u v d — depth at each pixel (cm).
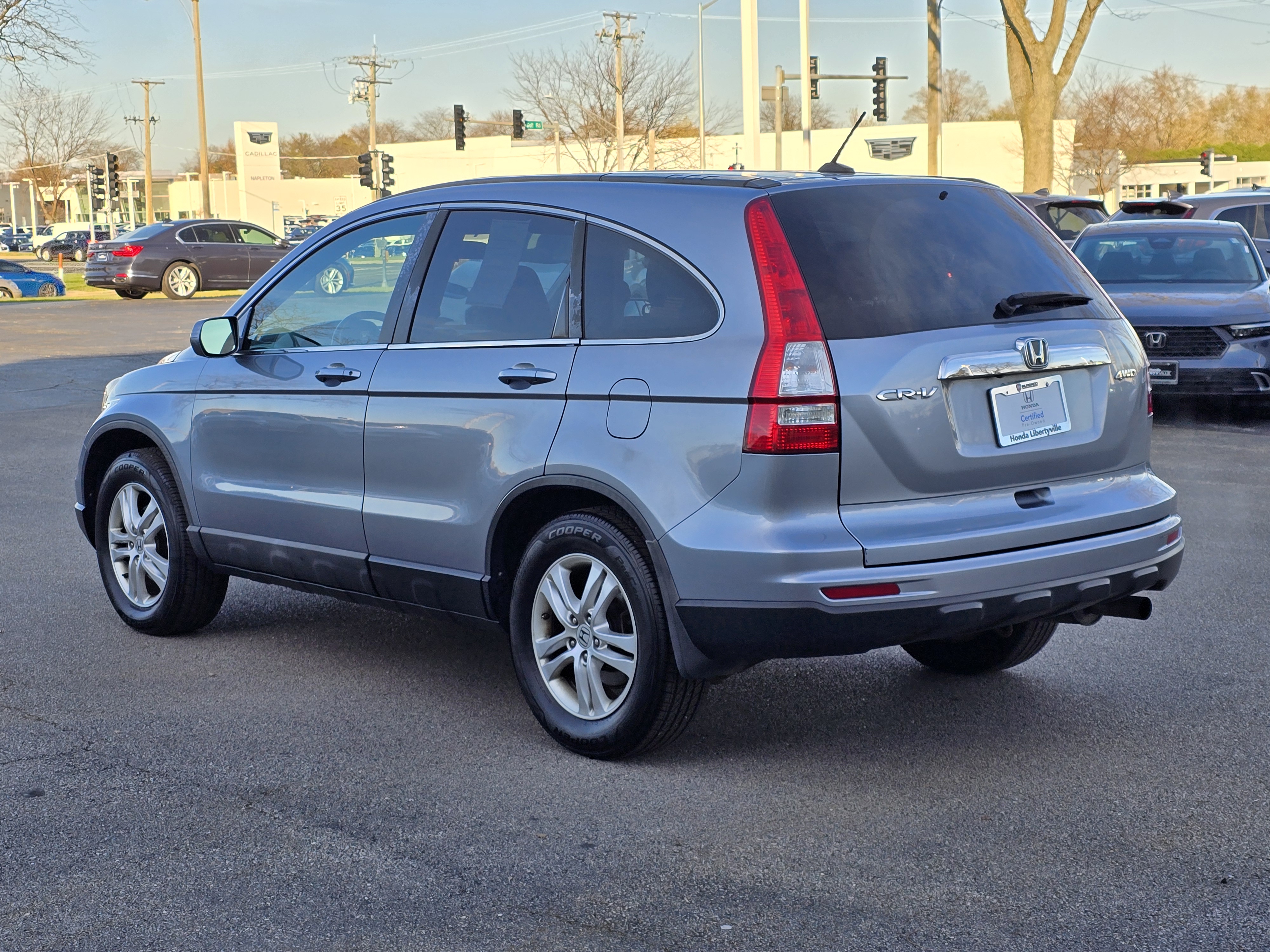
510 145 9106
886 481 380
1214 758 423
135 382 583
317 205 10081
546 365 426
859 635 374
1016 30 2809
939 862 351
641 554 404
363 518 479
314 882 343
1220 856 352
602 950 306
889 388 376
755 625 378
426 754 436
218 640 575
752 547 373
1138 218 1436
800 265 383
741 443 376
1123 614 446
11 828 377
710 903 329
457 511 450
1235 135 9350
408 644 569
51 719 471
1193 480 915
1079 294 435
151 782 412
